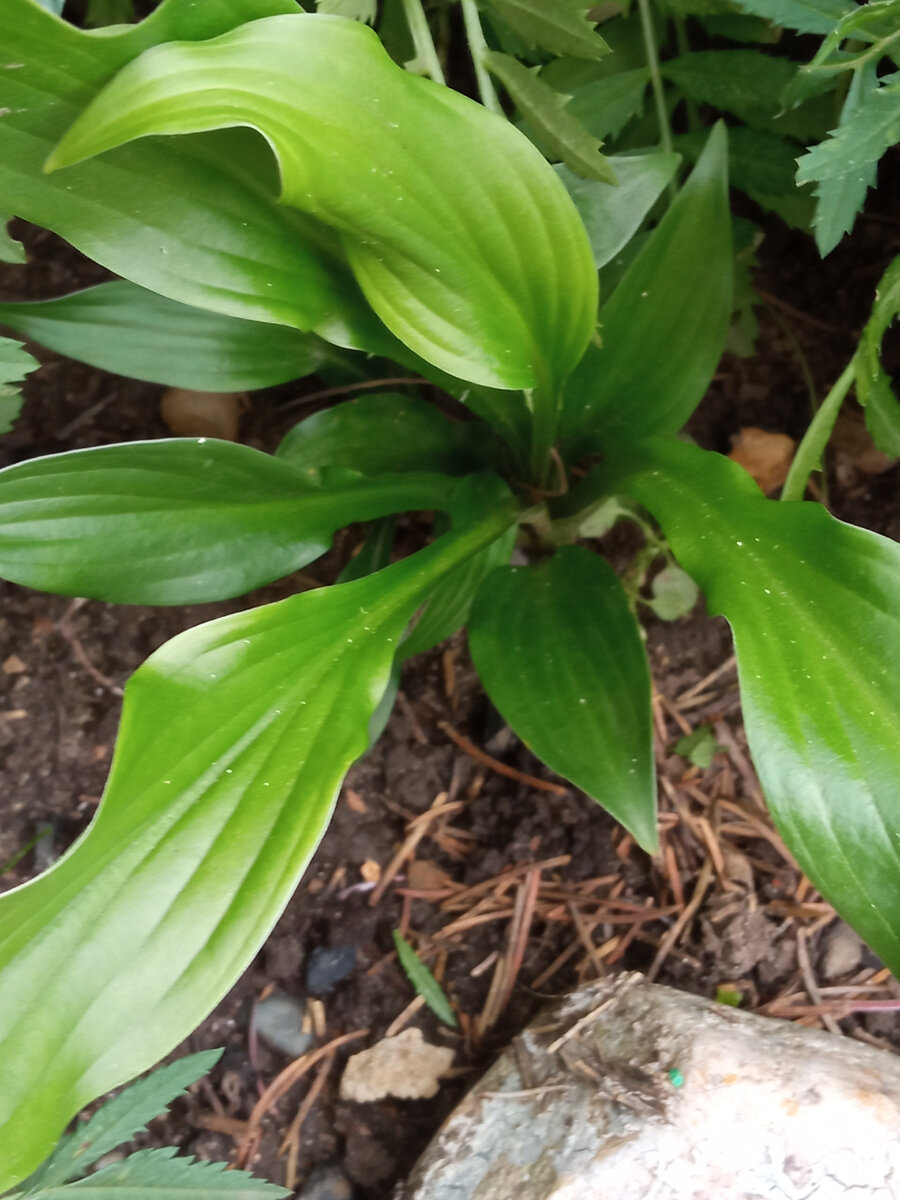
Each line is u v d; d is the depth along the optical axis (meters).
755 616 0.33
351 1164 0.45
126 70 0.29
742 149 0.47
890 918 0.30
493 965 0.48
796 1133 0.39
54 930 0.30
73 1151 0.36
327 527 0.41
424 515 0.53
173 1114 0.46
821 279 0.56
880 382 0.41
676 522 0.37
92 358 0.41
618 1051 0.42
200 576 0.39
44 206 0.34
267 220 0.36
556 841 0.49
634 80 0.46
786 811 0.31
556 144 0.39
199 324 0.42
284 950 0.48
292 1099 0.46
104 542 0.37
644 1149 0.39
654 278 0.42
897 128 0.36
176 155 0.34
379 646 0.36
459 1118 0.42
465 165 0.33
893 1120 0.39
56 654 0.52
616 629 0.40
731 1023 0.42
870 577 0.33
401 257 0.35
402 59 0.46
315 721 0.34
